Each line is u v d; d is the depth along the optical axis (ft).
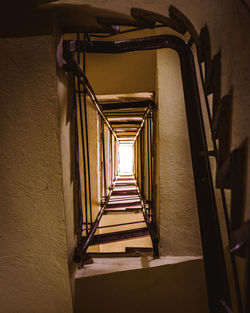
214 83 4.28
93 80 9.17
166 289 6.78
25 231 5.40
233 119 3.59
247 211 3.17
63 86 5.36
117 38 8.25
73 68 5.33
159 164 7.09
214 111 4.26
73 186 6.28
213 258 4.86
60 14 4.80
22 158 5.16
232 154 3.25
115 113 14.73
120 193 18.86
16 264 5.54
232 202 3.18
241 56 3.31
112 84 9.15
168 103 6.97
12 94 4.95
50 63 4.83
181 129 6.98
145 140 15.15
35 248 5.47
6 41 4.79
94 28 5.55
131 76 9.02
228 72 3.80
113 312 6.51
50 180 5.22
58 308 5.83
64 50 5.24
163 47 6.18
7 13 4.76
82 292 6.31
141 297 6.65
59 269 5.55
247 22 3.04
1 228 5.37
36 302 5.76
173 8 4.78
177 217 7.06
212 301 4.75
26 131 5.06
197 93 5.58
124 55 8.89
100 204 12.80
